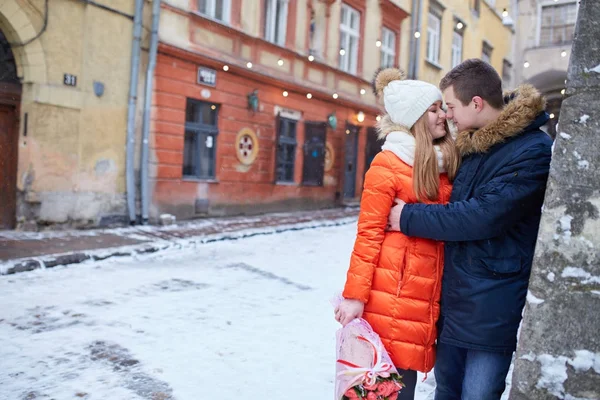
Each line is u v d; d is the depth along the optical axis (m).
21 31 7.94
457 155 2.09
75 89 8.77
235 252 8.10
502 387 1.90
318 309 5.07
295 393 3.14
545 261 1.49
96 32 9.02
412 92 2.03
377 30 17.06
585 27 1.43
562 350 1.45
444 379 2.14
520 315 1.83
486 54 22.30
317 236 10.44
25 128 8.24
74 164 8.85
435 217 1.86
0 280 5.60
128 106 9.70
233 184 12.25
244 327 4.41
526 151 1.81
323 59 14.88
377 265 2.01
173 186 10.66
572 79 1.46
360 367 1.89
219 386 3.22
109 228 9.31
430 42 19.25
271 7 13.06
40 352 3.68
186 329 4.29
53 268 6.29
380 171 2.01
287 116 13.80
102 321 4.41
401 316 1.97
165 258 7.39
